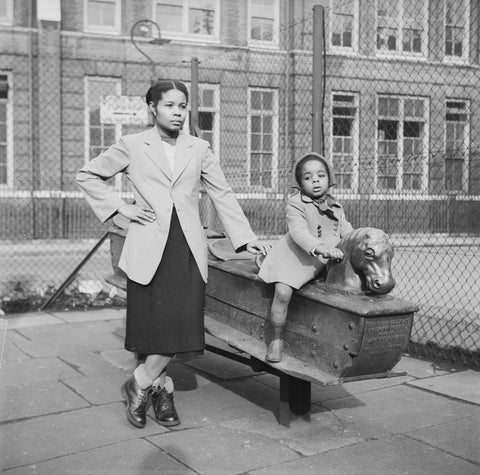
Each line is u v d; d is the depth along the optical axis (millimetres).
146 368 3115
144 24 9266
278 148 8086
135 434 3008
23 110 13344
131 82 11266
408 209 5965
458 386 3730
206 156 3182
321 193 2992
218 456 2744
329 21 7270
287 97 8227
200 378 3939
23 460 2691
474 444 2861
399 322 2664
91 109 13117
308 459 2713
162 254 2996
